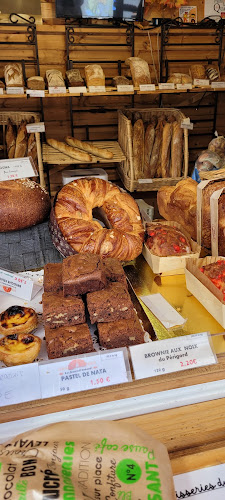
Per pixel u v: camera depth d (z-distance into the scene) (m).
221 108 3.74
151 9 3.14
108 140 3.64
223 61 3.57
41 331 1.06
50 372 0.87
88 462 0.67
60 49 3.21
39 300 1.19
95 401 0.91
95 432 0.73
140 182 2.98
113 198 1.47
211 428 0.97
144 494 0.65
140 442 0.73
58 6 2.85
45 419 0.89
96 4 2.88
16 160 1.56
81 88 2.78
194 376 0.96
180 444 0.95
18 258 1.45
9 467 0.62
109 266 1.16
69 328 1.00
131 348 0.92
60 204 1.39
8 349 0.94
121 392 0.93
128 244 1.33
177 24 3.13
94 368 0.89
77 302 1.02
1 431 0.87
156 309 1.15
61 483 0.61
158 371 0.92
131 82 3.07
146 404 0.94
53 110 3.42
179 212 1.64
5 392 0.85
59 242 1.34
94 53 3.29
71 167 3.62
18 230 1.50
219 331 1.06
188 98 3.63
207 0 3.19
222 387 0.98
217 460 0.90
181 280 1.33
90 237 1.32
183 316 1.13
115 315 1.03
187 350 0.94
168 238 1.37
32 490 0.58
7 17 2.93
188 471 0.89
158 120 3.15
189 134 3.81
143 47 3.34
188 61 3.50
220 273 1.15
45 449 0.67
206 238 1.47
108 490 0.65
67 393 0.88
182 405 0.96
